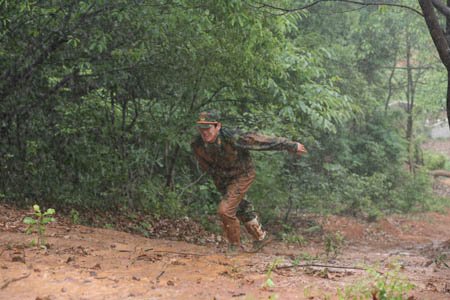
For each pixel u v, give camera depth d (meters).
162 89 10.20
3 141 9.19
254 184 12.38
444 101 25.55
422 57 24.09
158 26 8.39
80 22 8.32
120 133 10.03
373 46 22.06
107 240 6.80
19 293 3.91
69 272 4.51
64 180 9.68
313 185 14.97
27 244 5.64
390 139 22.69
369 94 20.59
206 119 6.31
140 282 4.42
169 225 10.59
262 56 9.68
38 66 8.87
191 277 4.78
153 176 11.67
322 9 17.39
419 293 4.68
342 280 5.01
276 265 5.60
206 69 9.38
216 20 8.69
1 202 8.88
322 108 11.89
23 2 7.74
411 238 15.41
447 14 8.05
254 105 11.39
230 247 6.87
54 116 9.55
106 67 9.10
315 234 13.52
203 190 12.49
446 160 35.59
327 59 17.38
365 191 18.52
